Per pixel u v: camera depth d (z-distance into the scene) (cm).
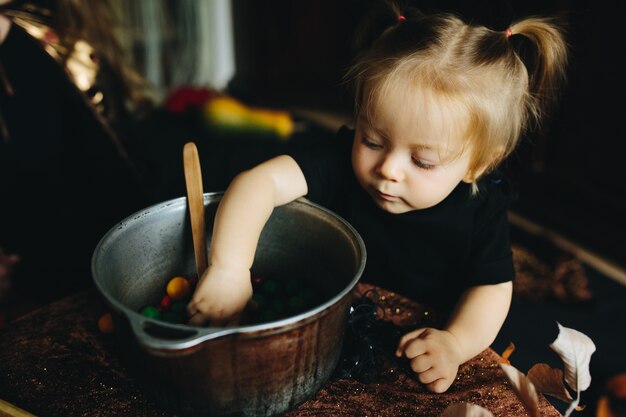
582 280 155
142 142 191
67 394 58
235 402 51
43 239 114
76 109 114
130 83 141
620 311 146
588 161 184
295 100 267
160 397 53
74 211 116
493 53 67
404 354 64
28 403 56
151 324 44
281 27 257
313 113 259
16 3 111
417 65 64
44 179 113
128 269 61
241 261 61
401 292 88
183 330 44
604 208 181
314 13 251
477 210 78
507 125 69
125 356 53
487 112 64
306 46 260
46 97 111
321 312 47
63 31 116
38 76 110
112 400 57
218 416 52
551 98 79
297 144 219
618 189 177
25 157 110
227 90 276
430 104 61
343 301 50
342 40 249
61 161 116
